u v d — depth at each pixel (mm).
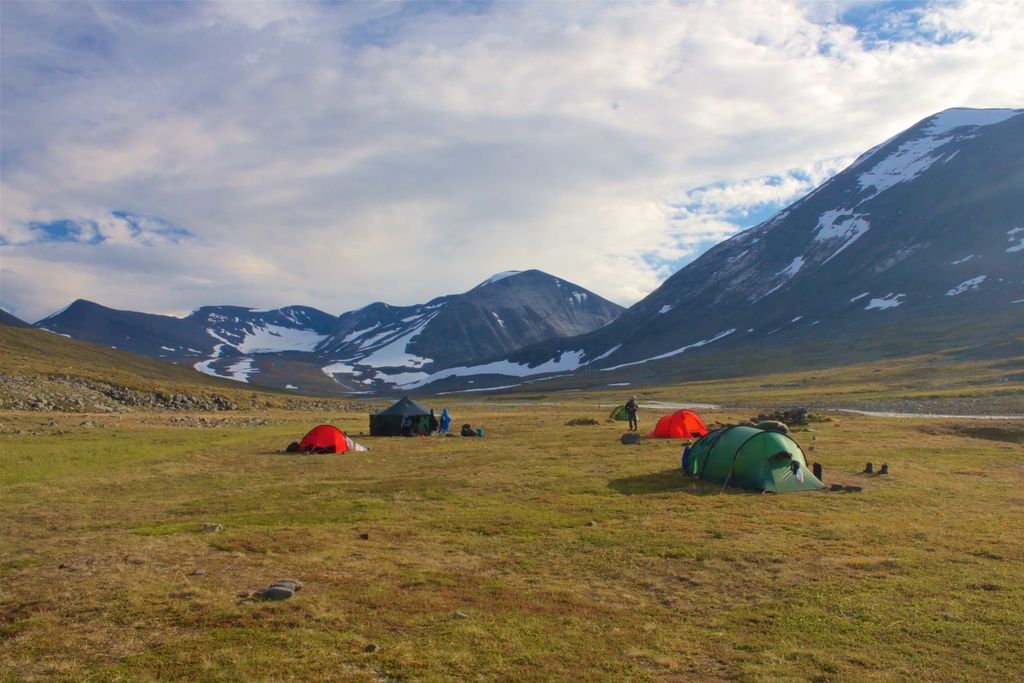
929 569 13625
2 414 49844
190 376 161250
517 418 65250
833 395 93000
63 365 90062
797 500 20859
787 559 14469
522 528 17312
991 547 15156
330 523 18031
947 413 62906
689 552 15000
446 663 9273
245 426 55000
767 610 11523
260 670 8945
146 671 8875
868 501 20547
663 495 21781
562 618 11102
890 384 100438
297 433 47781
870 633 10508
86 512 19422
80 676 8727
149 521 18266
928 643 10109
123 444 35875
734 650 9930
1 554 14531
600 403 113812
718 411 73562
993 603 11703
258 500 21469
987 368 103188
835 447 34094
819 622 10961
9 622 10523
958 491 22031
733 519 18234
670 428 40000
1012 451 32125
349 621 10766
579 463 29594
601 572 13719
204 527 17188
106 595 11719
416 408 48656
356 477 26625
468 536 16562
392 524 17797
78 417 52531
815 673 9133
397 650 9664
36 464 27844
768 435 23281
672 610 11609
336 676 8828
